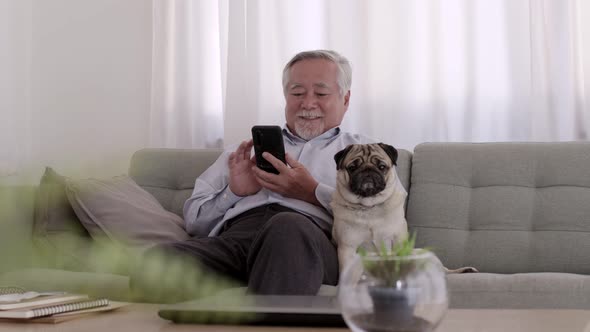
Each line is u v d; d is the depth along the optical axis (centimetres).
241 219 250
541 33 318
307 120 269
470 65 327
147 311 155
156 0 357
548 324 129
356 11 339
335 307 134
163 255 204
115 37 339
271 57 349
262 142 249
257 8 348
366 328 101
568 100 314
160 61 355
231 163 258
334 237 238
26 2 311
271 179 246
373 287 101
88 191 249
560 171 266
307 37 347
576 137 316
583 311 147
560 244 256
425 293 101
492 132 328
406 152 288
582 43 316
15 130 295
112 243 248
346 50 340
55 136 302
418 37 335
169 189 298
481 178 273
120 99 334
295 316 132
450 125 331
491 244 261
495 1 329
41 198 247
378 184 227
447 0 332
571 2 314
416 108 334
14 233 164
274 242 177
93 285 216
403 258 102
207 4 359
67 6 321
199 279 207
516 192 267
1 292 170
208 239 222
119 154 322
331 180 257
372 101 337
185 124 356
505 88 328
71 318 144
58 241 243
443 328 125
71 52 321
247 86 348
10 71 303
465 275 224
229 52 348
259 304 139
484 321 133
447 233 266
